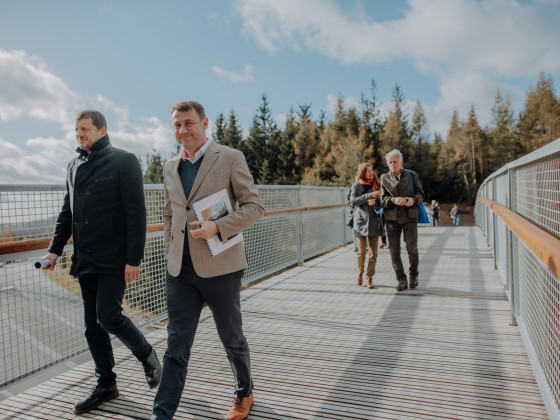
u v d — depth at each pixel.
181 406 2.06
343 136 52.81
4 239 2.14
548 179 1.74
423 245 8.00
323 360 2.60
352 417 1.88
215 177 1.73
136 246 1.99
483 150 58.88
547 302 1.82
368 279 4.64
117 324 2.02
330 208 7.75
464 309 3.61
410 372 2.36
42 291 2.36
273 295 4.49
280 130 56.38
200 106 1.78
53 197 2.45
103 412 2.05
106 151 2.05
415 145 50.31
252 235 4.92
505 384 2.15
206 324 3.44
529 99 58.00
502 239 4.19
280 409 1.99
